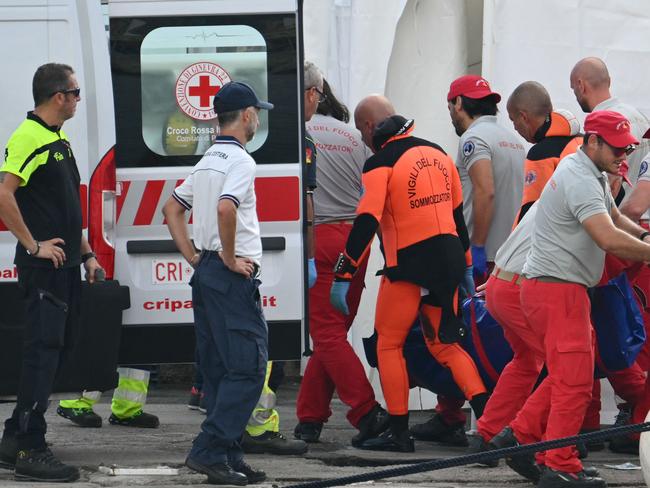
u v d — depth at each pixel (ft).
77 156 76.74
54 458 71.72
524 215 79.92
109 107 77.00
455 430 88.12
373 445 84.48
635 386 84.84
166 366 123.13
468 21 106.42
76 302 72.23
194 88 78.43
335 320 85.97
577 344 68.74
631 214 81.15
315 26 103.76
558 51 101.71
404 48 104.53
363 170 81.66
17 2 76.79
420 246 80.48
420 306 82.23
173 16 78.43
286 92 78.48
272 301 77.66
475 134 87.66
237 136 69.82
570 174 67.51
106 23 78.23
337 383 85.20
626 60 102.58
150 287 77.36
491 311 76.28
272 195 77.92
